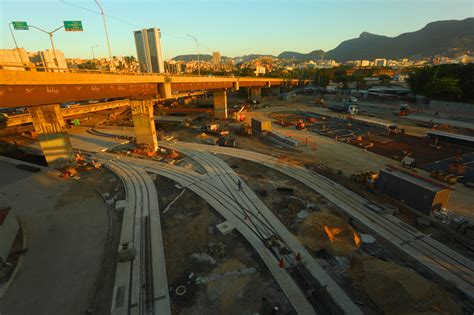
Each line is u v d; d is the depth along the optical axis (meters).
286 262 20.06
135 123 50.56
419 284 16.31
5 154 51.28
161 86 50.06
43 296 18.14
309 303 16.55
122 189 34.72
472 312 15.81
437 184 26.41
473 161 40.97
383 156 44.66
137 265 20.48
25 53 38.91
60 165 42.97
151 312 16.34
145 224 26.11
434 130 59.72
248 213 27.39
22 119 59.97
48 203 31.59
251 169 39.88
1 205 31.22
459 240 22.42
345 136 57.69
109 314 16.50
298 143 50.72
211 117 84.88
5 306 17.41
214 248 22.34
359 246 22.02
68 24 32.28
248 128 61.62
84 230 25.88
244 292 17.66
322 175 36.81
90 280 19.41
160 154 48.56
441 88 84.69
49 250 23.03
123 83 40.19
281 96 130.50
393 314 15.30
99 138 61.91
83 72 32.97
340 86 145.62
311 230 23.39
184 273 19.62
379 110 87.50
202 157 45.78
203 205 29.72
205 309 16.53
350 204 28.25
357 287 17.67
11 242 23.58
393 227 24.06
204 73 182.38
